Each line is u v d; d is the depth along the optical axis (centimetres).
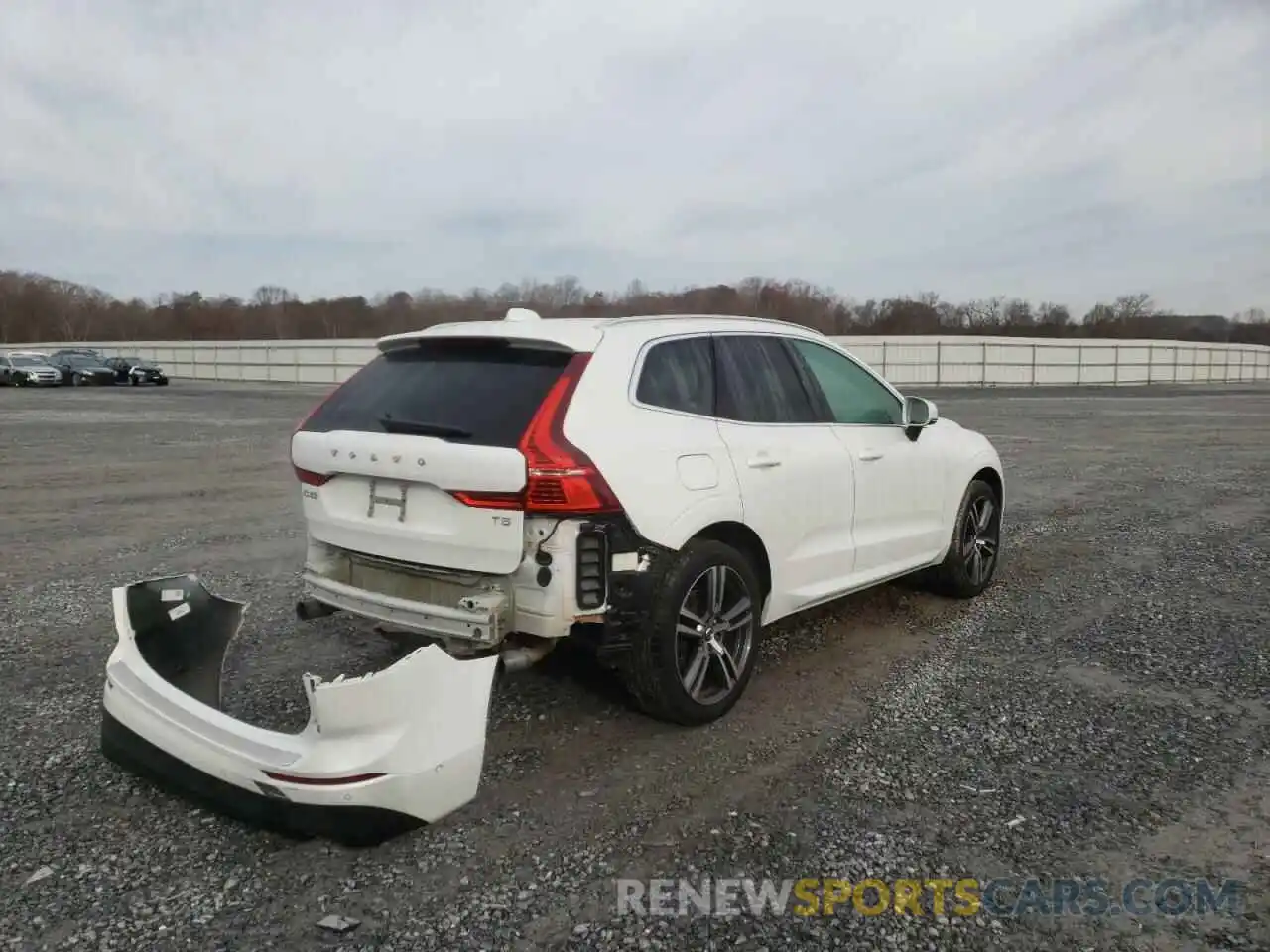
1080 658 480
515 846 301
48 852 297
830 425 478
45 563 702
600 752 371
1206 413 2494
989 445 620
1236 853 295
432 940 253
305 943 252
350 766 281
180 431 1908
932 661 478
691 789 339
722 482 395
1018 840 303
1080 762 360
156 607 365
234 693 423
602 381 369
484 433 348
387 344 419
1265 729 390
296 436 407
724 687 404
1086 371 5341
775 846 301
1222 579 646
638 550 362
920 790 338
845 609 576
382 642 502
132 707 331
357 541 380
